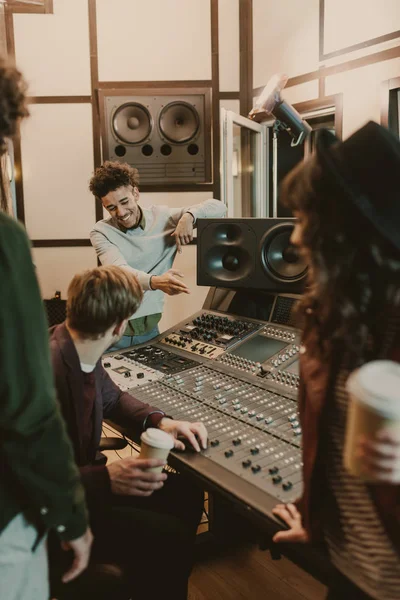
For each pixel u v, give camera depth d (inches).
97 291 59.2
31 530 41.8
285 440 59.1
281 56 180.7
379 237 30.7
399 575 32.7
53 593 50.7
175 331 96.7
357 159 33.2
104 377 71.0
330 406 34.9
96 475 57.4
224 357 84.1
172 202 191.8
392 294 31.7
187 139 186.7
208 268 95.5
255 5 185.8
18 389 37.6
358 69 159.2
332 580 40.2
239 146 193.2
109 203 111.4
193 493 74.1
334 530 37.5
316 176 32.9
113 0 186.7
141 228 117.6
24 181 193.0
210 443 59.9
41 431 39.0
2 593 40.3
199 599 84.7
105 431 142.6
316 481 36.8
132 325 116.3
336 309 32.9
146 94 185.6
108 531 63.7
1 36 186.5
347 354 33.4
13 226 39.0
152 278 101.0
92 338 61.5
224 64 190.7
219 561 94.2
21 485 39.8
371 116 157.2
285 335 84.0
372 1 153.3
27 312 37.9
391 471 29.7
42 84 189.6
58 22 187.0
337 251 32.4
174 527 65.4
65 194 194.1
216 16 188.9
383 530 32.7
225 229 93.4
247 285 91.8
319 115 176.1
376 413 28.6
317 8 168.4
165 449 56.1
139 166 188.2
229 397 71.3
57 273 197.6
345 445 32.5
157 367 84.6
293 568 92.7
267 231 88.8
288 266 89.2
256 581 89.2
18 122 42.1
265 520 47.1
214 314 97.7
